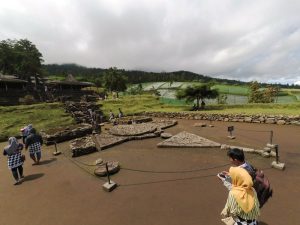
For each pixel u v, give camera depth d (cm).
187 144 1239
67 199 694
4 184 858
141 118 2477
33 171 986
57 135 1548
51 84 4603
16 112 2247
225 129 1709
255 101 4362
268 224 494
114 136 1588
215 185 717
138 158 1089
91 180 834
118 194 702
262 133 1461
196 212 564
